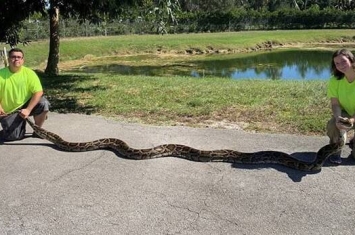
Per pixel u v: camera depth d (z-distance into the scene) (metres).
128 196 5.07
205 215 4.61
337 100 5.95
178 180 5.49
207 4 61.50
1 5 14.03
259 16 59.12
